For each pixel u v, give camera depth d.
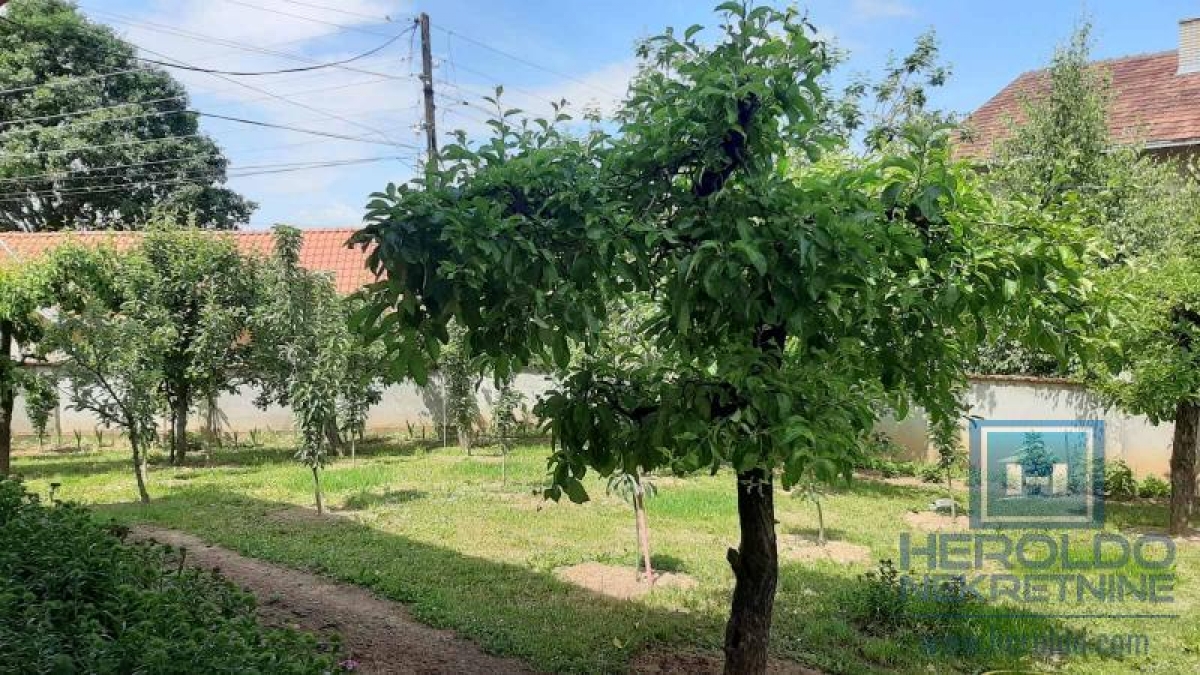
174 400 13.03
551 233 2.94
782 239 2.97
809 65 3.05
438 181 2.95
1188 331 8.00
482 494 10.25
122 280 12.19
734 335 3.33
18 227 22.97
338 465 12.73
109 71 22.94
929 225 3.38
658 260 3.29
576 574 6.71
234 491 10.35
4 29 21.69
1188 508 8.77
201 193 23.75
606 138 3.24
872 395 3.63
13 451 14.44
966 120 13.63
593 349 3.36
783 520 9.05
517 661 4.93
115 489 10.52
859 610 5.85
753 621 3.89
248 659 2.77
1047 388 11.29
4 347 11.36
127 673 2.65
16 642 2.68
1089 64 12.41
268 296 12.57
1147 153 12.77
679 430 3.23
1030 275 3.38
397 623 5.45
